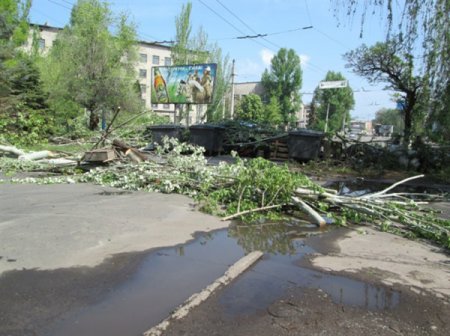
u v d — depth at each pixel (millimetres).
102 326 3141
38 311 3295
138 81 30344
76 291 3676
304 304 3656
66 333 3014
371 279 4336
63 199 7359
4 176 10117
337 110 76375
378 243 5742
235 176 7984
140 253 4742
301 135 16500
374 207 6859
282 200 7254
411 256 5207
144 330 3115
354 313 3539
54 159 11641
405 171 15562
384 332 3256
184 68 22578
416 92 19156
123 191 8430
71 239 4973
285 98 78375
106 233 5320
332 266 4695
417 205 7707
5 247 4590
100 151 10586
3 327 3035
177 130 18531
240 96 85250
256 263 4691
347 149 16547
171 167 9172
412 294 3994
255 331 3158
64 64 26516
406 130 17781
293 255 5059
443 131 15062
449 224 6348
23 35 27531
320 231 6277
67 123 24438
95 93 26391
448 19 11492
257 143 18391
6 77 21688
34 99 23641
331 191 7617
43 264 4211
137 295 3691
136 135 20391
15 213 6082
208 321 3264
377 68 20656
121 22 28016
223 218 6598
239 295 3775
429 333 3281
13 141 17250
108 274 4086
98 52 26469
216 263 4617
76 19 27016
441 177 14359
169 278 4109
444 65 12453
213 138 17953
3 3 24922
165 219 6270
